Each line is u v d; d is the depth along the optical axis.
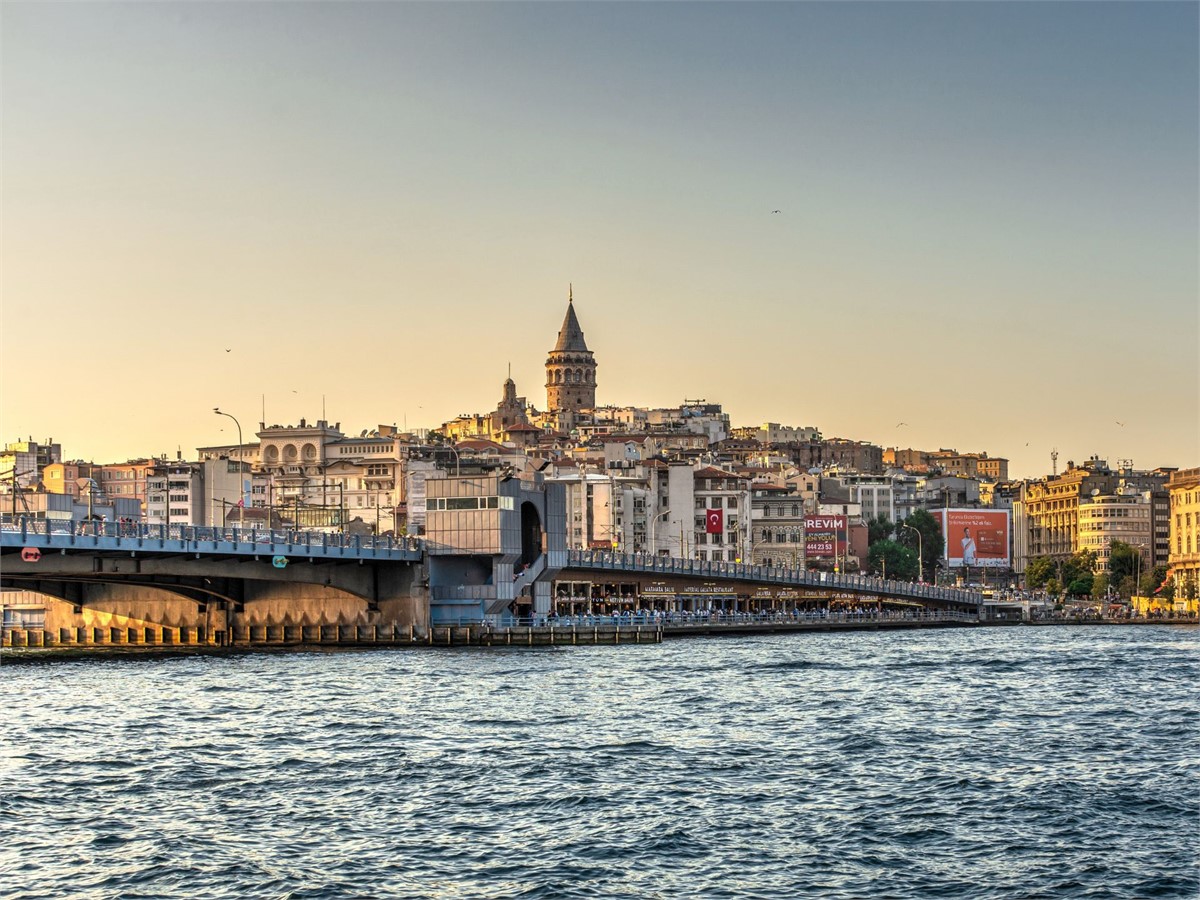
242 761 87.31
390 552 187.12
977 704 116.94
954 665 157.88
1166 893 60.88
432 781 81.06
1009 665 158.50
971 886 61.56
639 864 64.25
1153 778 82.62
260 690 125.94
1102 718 108.00
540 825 70.81
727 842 67.81
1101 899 60.09
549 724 103.00
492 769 84.62
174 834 68.94
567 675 141.50
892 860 65.12
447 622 194.12
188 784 80.25
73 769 84.75
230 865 64.00
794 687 130.00
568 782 80.88
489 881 61.84
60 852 66.00
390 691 124.94
